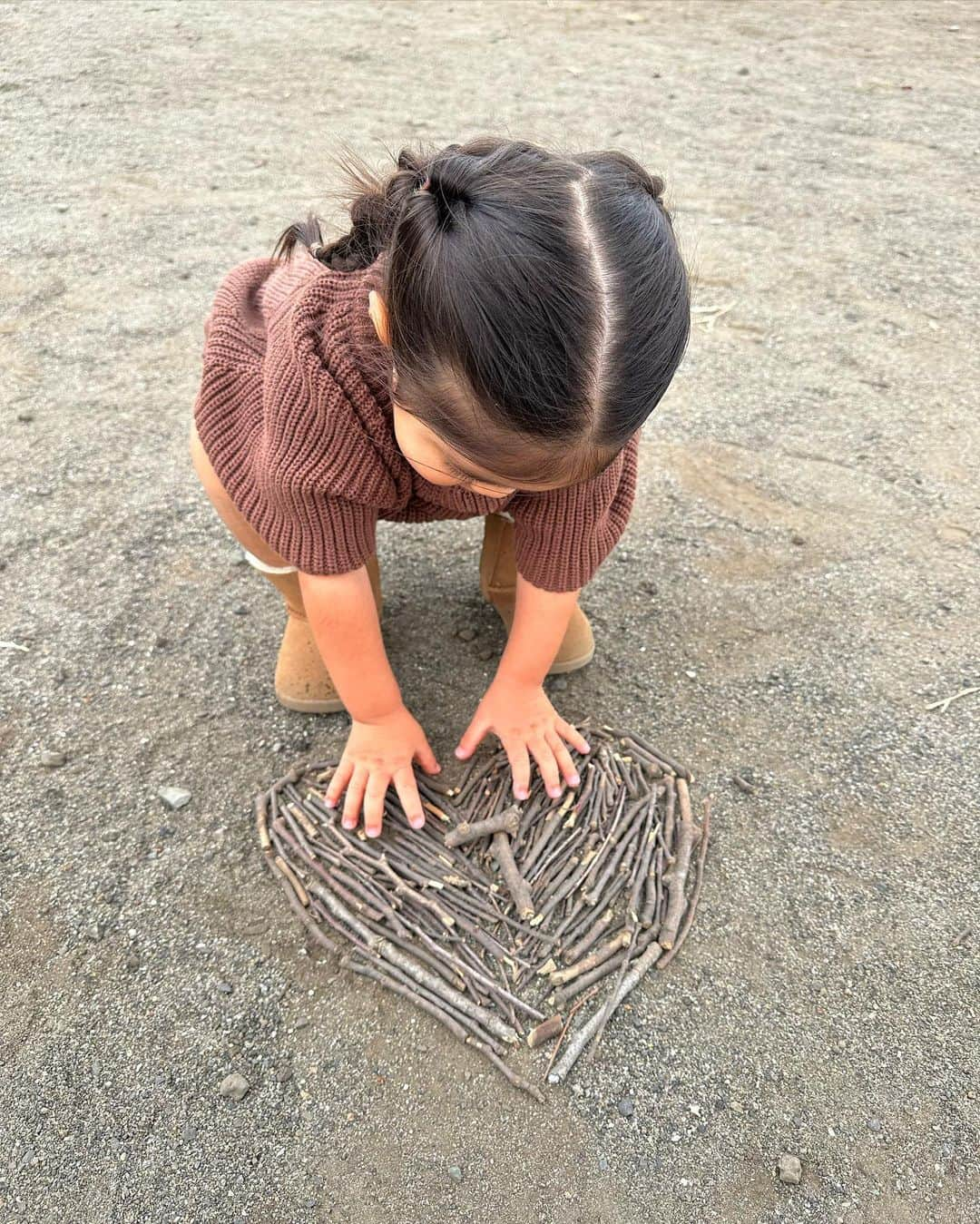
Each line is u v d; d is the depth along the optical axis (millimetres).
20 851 1593
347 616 1435
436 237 934
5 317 2990
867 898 1546
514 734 1658
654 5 6285
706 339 2953
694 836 1610
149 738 1781
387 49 5340
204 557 2180
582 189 948
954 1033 1385
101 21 5727
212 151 4098
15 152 4070
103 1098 1313
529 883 1519
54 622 2006
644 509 2332
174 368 2787
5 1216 1213
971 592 2088
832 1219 1219
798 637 1996
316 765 1706
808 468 2453
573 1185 1242
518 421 949
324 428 1238
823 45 5488
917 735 1796
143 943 1480
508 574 1913
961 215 3619
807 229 3545
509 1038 1371
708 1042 1380
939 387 2734
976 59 5234
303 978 1443
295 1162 1261
